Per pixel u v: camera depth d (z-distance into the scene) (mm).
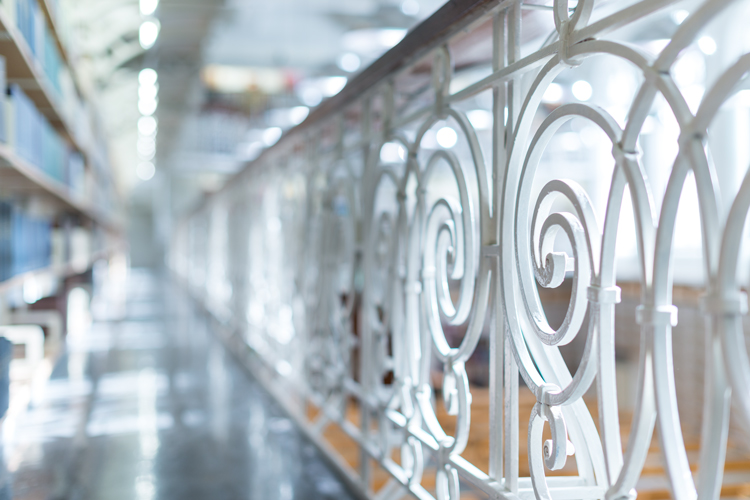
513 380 1449
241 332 5844
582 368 1102
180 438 3340
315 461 2986
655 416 984
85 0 6844
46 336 5762
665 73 919
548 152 5887
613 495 1038
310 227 3516
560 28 1191
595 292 1064
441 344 1802
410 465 2121
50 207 6520
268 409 3975
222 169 14031
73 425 3582
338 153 2986
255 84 9750
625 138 987
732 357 805
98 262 10219
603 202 5430
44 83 3777
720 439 839
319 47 8156
